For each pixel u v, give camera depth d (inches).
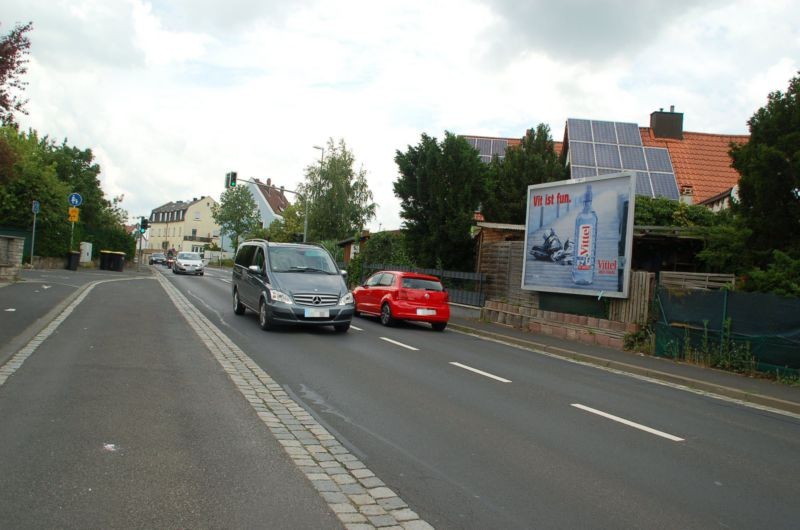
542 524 159.6
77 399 257.0
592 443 241.0
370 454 211.5
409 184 861.2
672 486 195.6
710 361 460.1
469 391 328.8
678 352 492.4
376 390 315.6
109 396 265.0
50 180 1289.4
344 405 280.1
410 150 866.1
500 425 259.6
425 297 657.0
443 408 284.2
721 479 206.2
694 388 398.3
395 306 649.6
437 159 818.2
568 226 637.9
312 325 600.1
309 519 155.3
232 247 3705.7
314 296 528.4
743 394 367.2
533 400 317.1
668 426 280.2
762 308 431.8
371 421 254.7
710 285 530.6
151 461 189.5
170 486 171.0
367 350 457.7
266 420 245.0
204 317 599.8
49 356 348.8
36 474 173.8
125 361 346.0
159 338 439.8
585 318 595.8
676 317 499.2
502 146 1408.7
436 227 829.8
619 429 266.8
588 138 1115.3
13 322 462.9
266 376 333.7
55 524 143.9
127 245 1930.4
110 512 152.2
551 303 662.5
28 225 1258.6
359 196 2246.6
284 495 169.9
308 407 272.8
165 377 310.8
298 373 350.0
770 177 448.1
